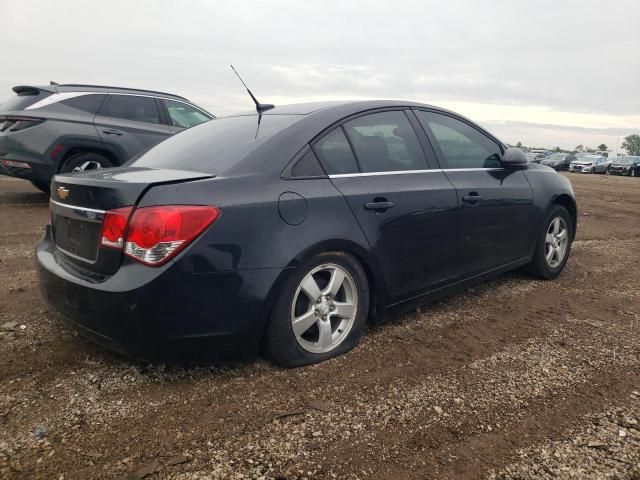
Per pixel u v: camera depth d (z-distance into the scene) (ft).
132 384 8.79
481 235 12.73
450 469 6.81
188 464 6.79
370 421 7.86
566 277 16.22
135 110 26.94
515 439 7.48
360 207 9.94
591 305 13.43
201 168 9.36
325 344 9.73
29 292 13.37
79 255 8.99
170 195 8.08
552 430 7.72
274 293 8.68
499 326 11.82
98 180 8.68
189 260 7.92
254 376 9.10
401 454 7.11
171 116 28.30
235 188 8.61
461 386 8.96
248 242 8.41
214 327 8.26
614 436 7.57
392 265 10.58
